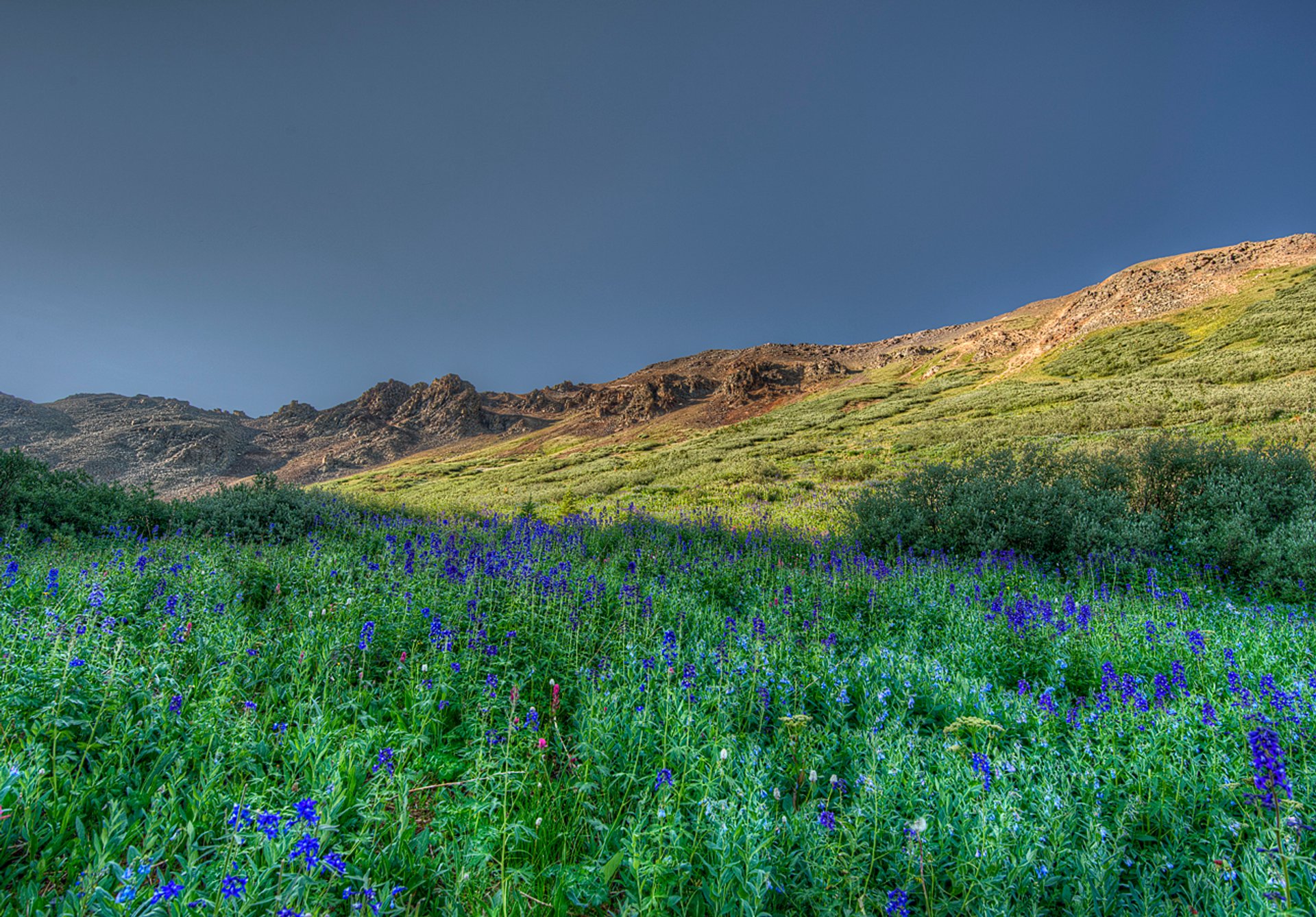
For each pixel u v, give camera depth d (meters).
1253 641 5.92
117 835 2.63
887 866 2.96
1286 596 8.30
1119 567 9.56
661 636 5.74
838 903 2.65
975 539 11.32
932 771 3.63
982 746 3.98
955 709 4.46
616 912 2.77
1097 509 10.95
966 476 13.06
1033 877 2.72
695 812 3.24
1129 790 3.59
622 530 12.55
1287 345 36.41
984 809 2.93
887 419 47.31
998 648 5.77
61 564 6.68
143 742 3.33
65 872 2.54
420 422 174.00
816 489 23.88
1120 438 22.97
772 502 22.11
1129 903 2.79
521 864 2.97
